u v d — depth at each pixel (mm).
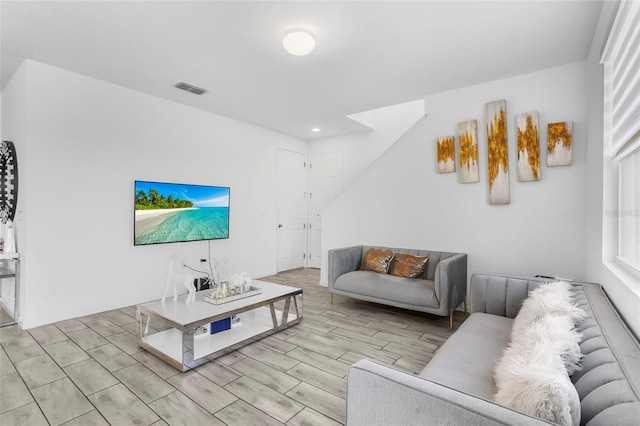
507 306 2398
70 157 3266
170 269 2955
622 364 959
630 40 1606
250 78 3387
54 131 3158
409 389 950
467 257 3600
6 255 3082
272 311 2941
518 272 3314
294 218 6090
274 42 2662
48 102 3115
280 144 5766
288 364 2387
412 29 2463
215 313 2479
